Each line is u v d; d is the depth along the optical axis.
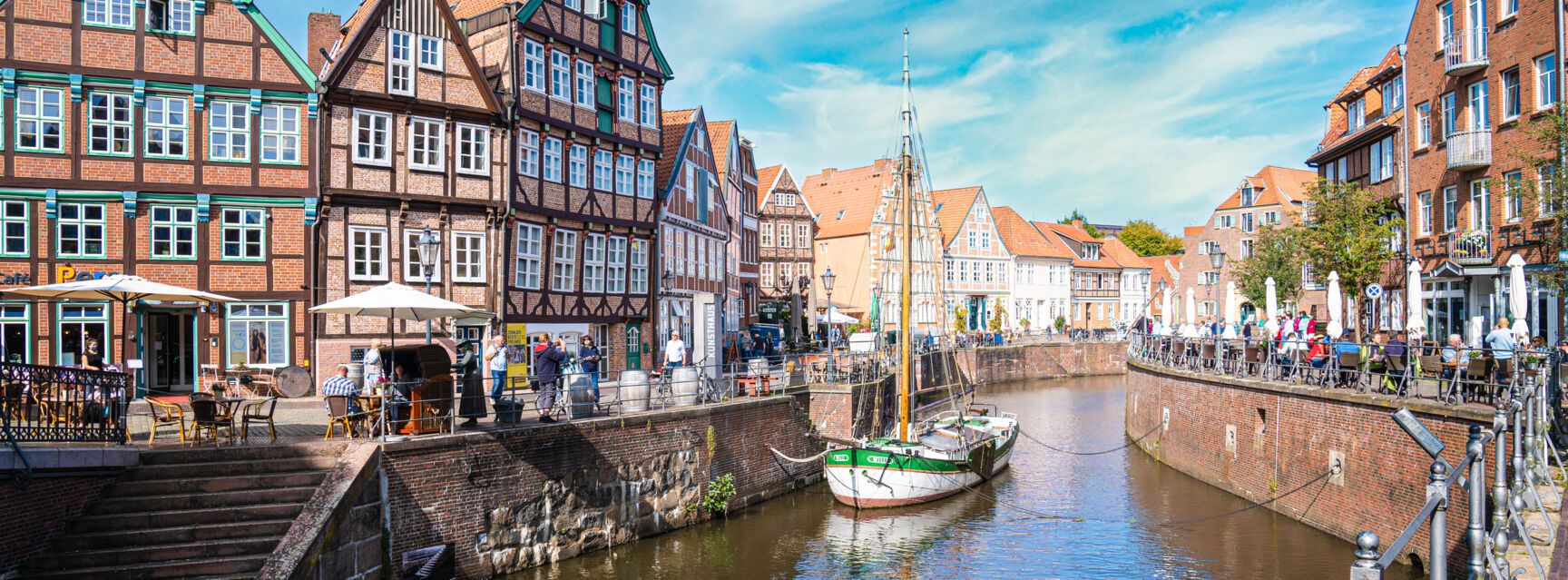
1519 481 9.93
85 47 22.36
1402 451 15.90
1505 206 25.00
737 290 47.69
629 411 20.45
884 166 67.69
